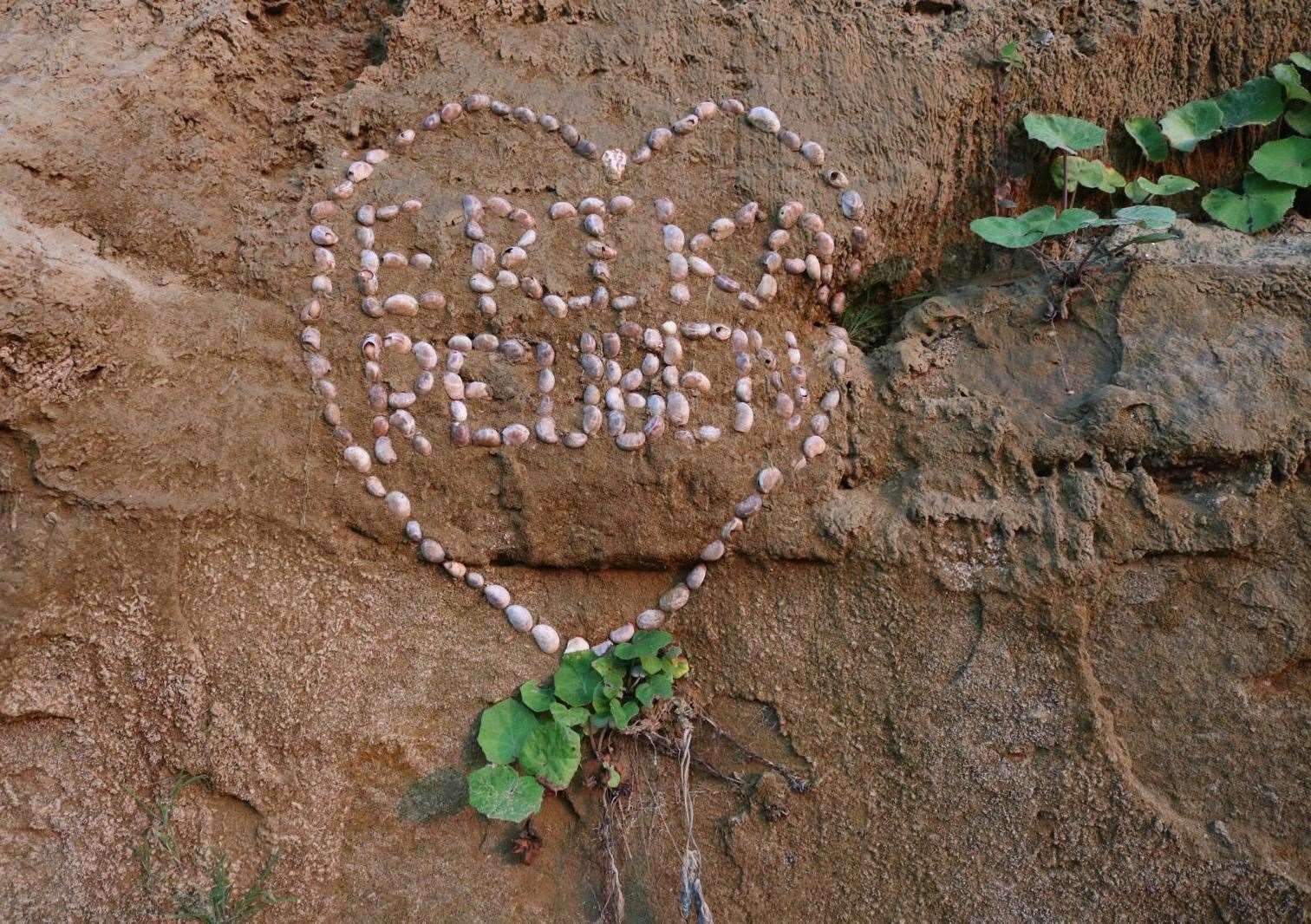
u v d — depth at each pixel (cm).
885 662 248
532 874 243
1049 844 237
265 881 234
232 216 259
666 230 261
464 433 251
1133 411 249
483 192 262
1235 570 244
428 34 273
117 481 234
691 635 258
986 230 261
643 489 253
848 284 278
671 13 274
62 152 247
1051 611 243
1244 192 284
